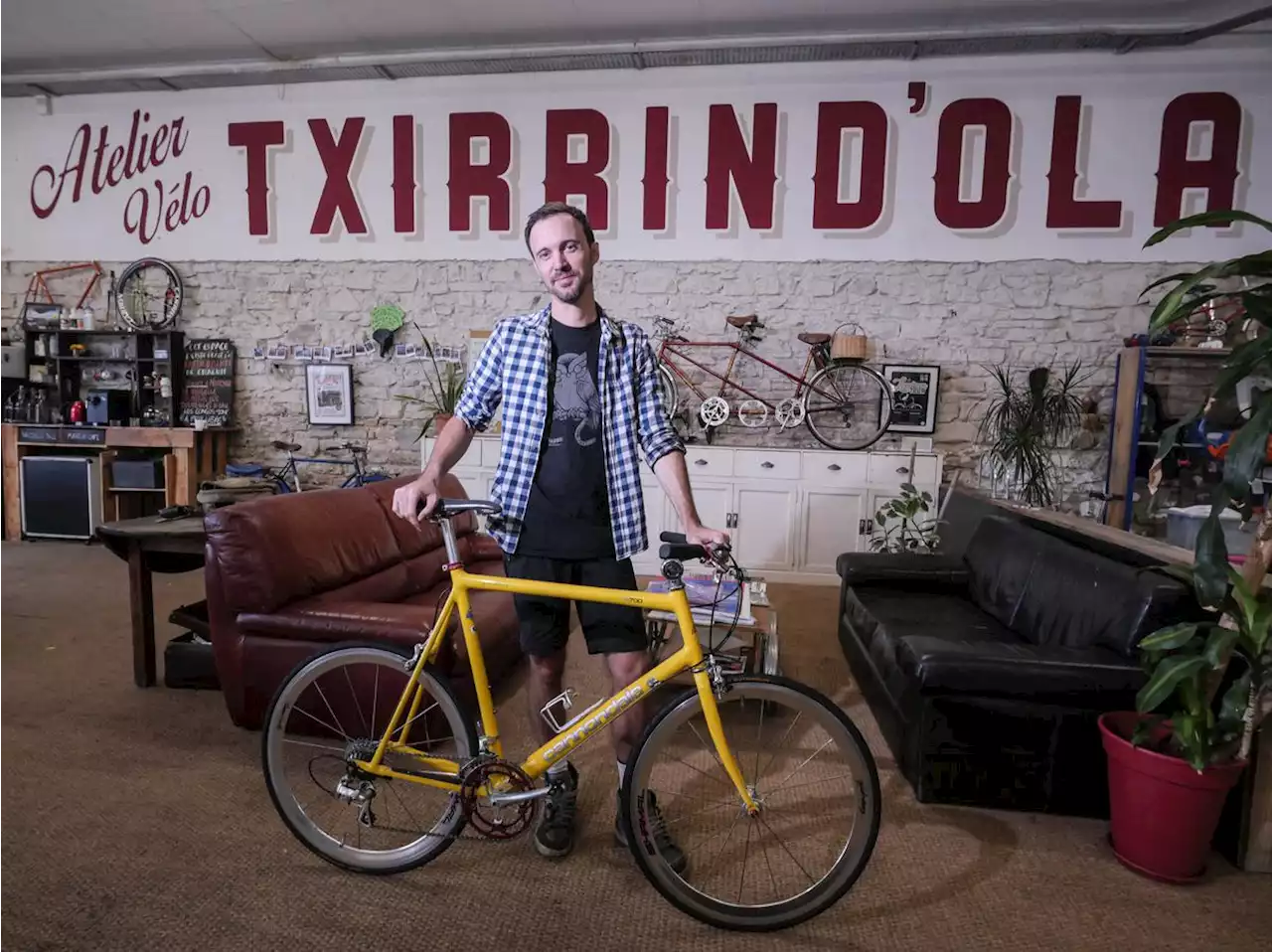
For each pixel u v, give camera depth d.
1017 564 2.59
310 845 1.56
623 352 1.60
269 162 5.24
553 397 1.57
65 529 5.08
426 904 1.48
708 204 4.84
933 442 4.81
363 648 1.54
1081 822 1.84
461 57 4.66
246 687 2.17
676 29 4.41
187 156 5.32
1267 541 1.54
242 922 1.42
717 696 1.39
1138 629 1.81
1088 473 4.65
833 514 4.40
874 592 2.94
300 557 2.28
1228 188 4.40
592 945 1.39
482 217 5.09
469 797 1.46
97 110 5.36
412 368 5.29
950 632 2.38
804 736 2.27
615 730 1.61
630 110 4.85
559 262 1.48
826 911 1.50
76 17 4.37
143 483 5.09
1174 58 4.36
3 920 1.40
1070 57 4.46
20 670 2.73
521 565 1.58
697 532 1.49
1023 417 4.57
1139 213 4.50
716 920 1.40
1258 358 1.42
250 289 5.37
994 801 1.87
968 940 1.42
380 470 5.36
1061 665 1.80
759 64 4.69
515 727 2.25
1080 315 4.62
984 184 4.60
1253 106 4.34
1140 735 1.58
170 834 1.70
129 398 5.36
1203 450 4.26
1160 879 1.61
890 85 4.61
